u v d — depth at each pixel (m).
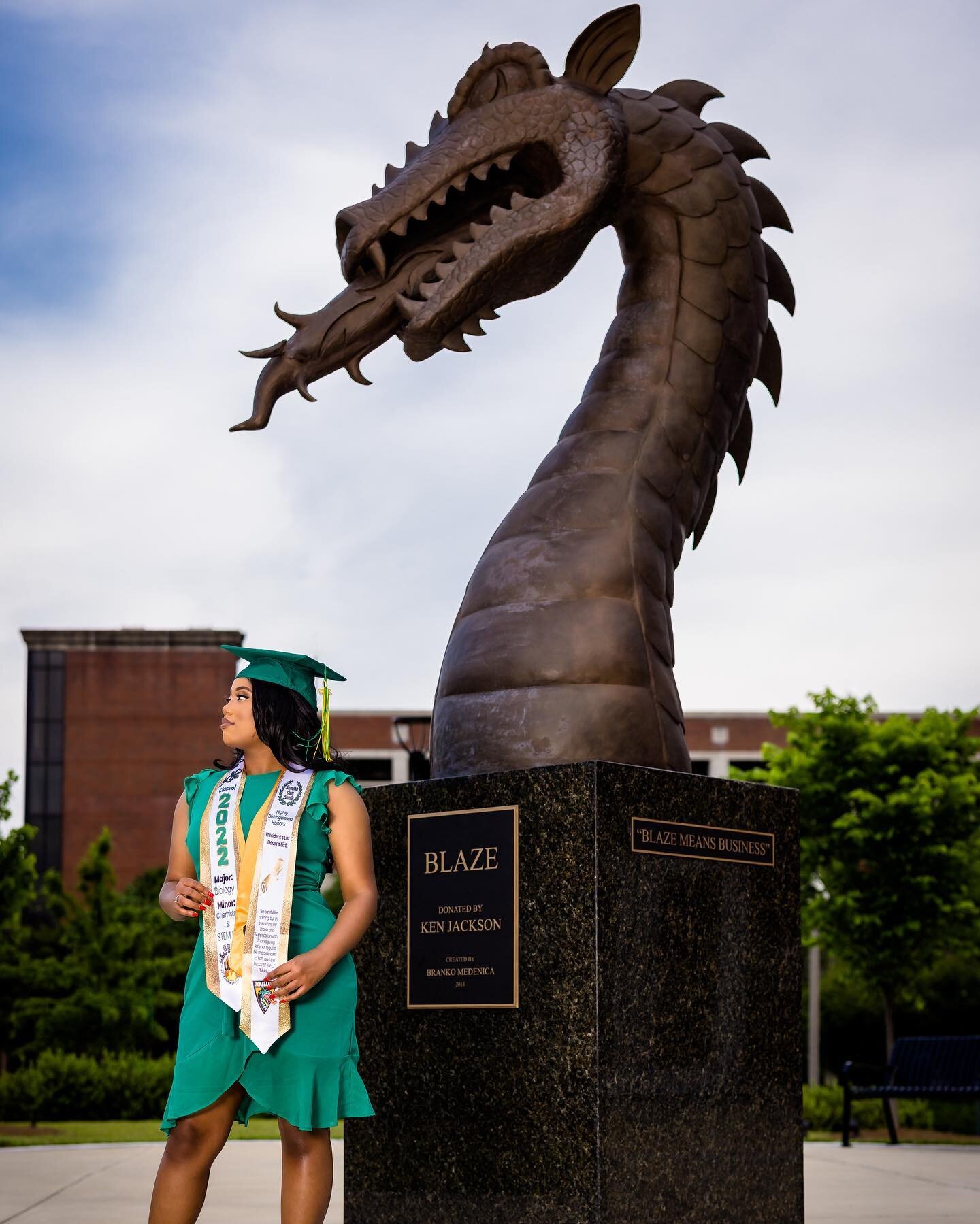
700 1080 4.69
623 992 4.52
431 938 4.88
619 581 5.17
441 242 5.59
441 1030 4.81
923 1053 12.93
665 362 5.61
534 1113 4.53
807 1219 6.51
